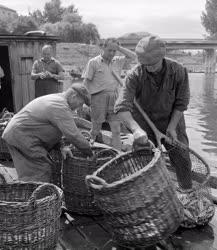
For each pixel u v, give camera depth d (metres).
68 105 4.32
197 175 4.57
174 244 3.79
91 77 6.56
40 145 4.48
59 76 8.58
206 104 22.75
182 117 4.30
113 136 6.71
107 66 6.58
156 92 3.96
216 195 4.89
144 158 3.95
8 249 3.26
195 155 4.53
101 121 6.68
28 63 9.62
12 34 9.20
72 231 4.11
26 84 9.65
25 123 4.39
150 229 3.35
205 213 4.07
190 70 90.94
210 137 12.95
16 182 3.92
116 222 3.41
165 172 3.47
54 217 3.39
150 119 4.16
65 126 4.25
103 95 6.53
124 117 3.94
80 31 72.44
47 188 3.65
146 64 3.70
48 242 3.38
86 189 4.29
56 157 4.70
